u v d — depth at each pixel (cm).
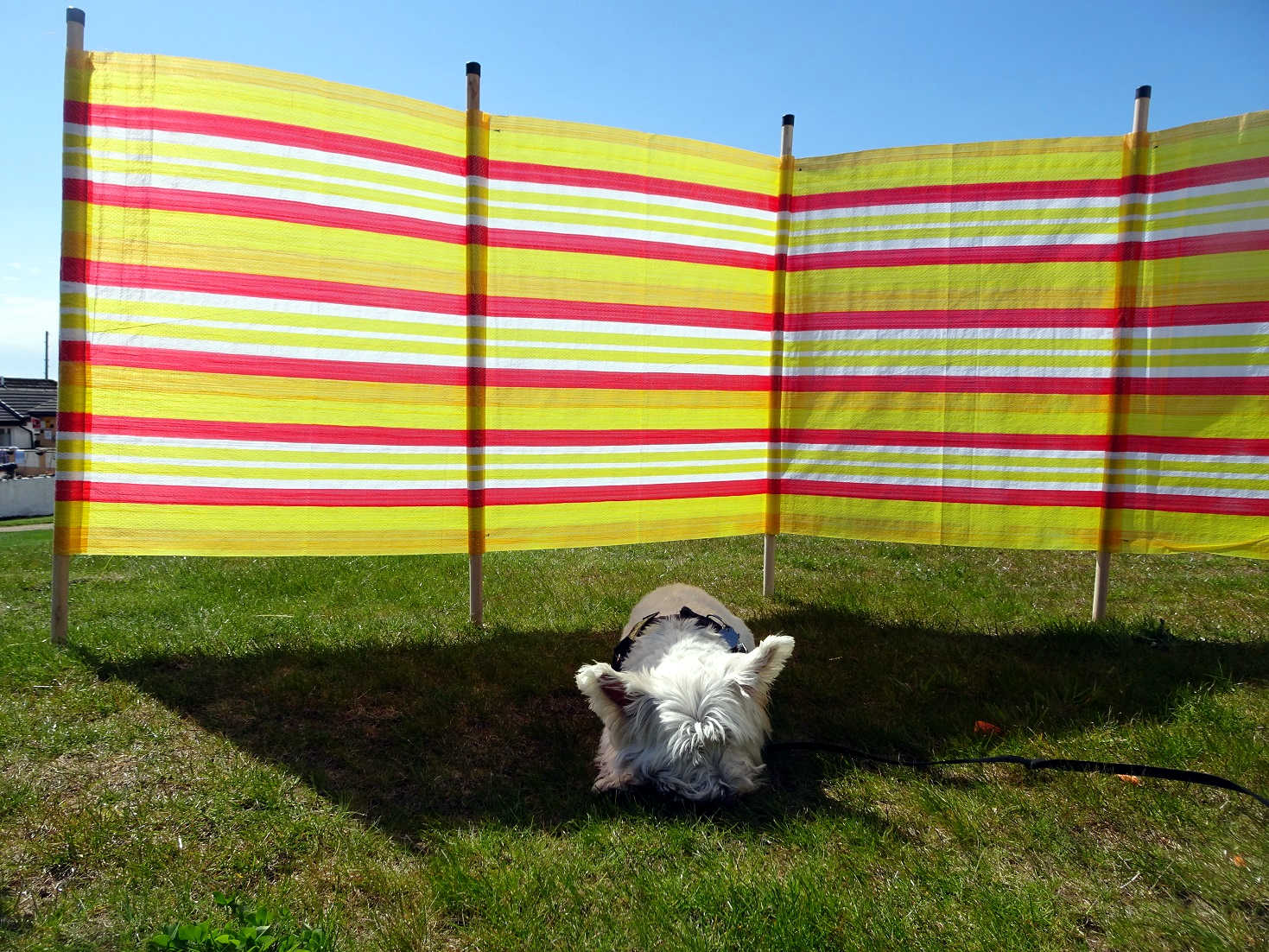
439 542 502
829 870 251
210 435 454
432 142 487
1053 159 526
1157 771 307
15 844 259
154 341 443
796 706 392
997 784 311
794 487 591
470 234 494
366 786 308
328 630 492
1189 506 509
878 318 562
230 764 320
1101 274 521
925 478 558
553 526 526
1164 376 511
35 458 3919
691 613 374
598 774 315
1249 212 484
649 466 551
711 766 286
